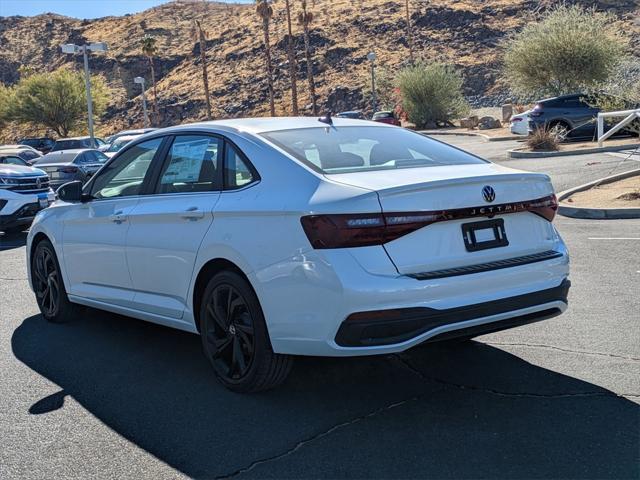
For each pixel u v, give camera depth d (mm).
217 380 5027
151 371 5297
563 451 3768
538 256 4574
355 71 81438
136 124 87625
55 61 135500
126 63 111750
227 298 4723
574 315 6320
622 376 4805
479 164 4969
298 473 3656
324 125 5289
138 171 5711
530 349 5449
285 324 4250
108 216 5789
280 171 4551
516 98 61625
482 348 5520
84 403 4715
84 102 61906
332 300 4000
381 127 5543
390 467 3674
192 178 5152
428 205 4125
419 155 5043
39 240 6938
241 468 3740
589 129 24109
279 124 5195
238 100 83938
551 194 4770
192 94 90000
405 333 4020
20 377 5266
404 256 4078
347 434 4078
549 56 34312
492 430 4051
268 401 4613
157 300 5355
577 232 10508
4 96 65438
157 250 5234
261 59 93125
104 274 5930
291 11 113438
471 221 4332
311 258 4086
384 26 92000
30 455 3986
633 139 22172
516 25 84438
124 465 3828
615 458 3674
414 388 4742
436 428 4109
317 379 4973
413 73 47094
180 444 4051
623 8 82562
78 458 3928
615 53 34219
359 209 4004
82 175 20797
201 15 147000
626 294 6949
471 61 76125
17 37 151125
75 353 5816
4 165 13773
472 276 4184
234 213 4582
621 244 9422
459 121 48094
